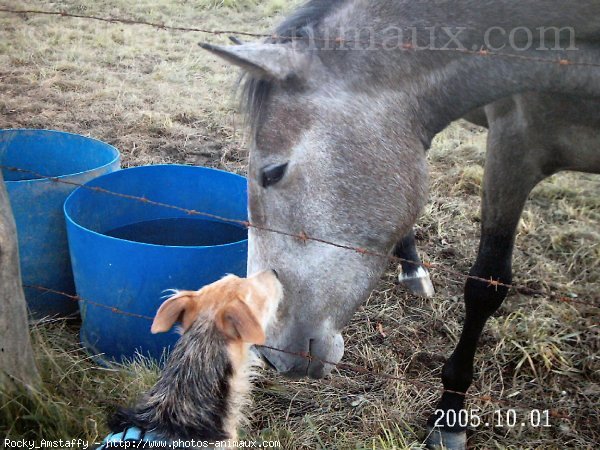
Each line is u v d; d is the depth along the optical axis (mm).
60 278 3268
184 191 3488
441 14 2000
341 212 2037
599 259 3898
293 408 2865
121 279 2785
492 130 2668
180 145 5203
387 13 2014
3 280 2275
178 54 7371
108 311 2895
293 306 2139
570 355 3186
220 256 2771
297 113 1965
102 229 3322
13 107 5617
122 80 6508
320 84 1973
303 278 2096
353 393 2973
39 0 8852
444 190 4762
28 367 2441
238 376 1938
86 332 3062
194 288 2791
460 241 4168
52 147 3664
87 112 5676
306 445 2643
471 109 2164
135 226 3473
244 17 8844
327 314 2148
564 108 2354
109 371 2855
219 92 6363
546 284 3730
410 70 2012
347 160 1991
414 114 2066
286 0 9258
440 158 5234
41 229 3107
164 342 2922
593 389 2986
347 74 1982
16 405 2322
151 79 6598
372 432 2723
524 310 3510
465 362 2742
